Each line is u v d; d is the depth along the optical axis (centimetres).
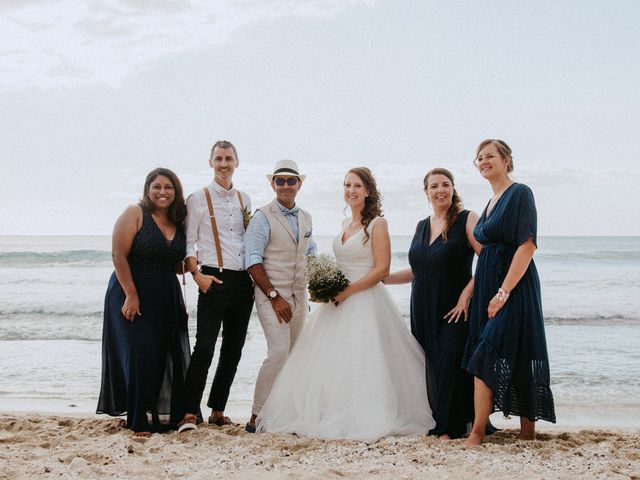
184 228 544
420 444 461
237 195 567
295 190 557
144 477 384
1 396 756
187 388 530
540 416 460
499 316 458
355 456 430
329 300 528
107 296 532
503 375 452
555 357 1004
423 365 530
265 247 550
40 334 1269
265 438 490
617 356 1011
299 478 375
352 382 509
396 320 538
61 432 534
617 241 5288
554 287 2056
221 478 379
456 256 509
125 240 508
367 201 552
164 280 520
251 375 872
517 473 387
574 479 375
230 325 559
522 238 455
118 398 529
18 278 2217
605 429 610
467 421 495
